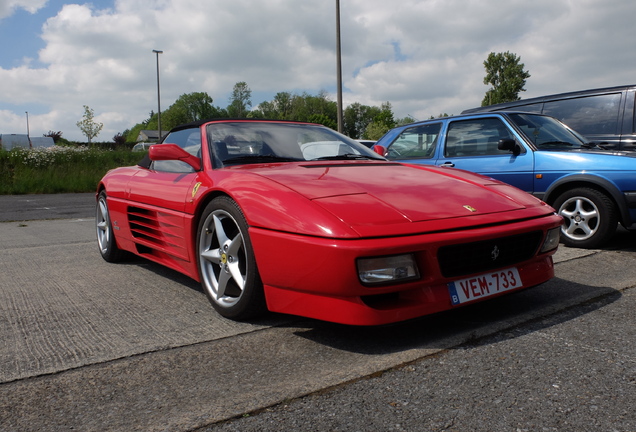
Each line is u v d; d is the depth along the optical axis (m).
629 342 2.09
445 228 2.12
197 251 2.81
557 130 4.98
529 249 2.41
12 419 1.60
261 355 2.08
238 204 2.41
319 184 2.39
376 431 1.47
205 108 94.19
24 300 3.03
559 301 2.70
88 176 16.98
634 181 4.02
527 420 1.50
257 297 2.40
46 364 2.03
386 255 1.98
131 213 3.65
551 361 1.92
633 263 3.69
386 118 78.62
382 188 2.40
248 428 1.50
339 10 16.52
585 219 4.33
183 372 1.93
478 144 5.07
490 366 1.88
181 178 3.13
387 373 1.85
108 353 2.14
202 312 2.73
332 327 2.40
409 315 2.05
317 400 1.66
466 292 2.19
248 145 3.11
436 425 1.49
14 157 17.11
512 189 2.78
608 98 5.70
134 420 1.57
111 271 3.86
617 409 1.55
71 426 1.54
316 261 2.02
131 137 102.25
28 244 5.24
